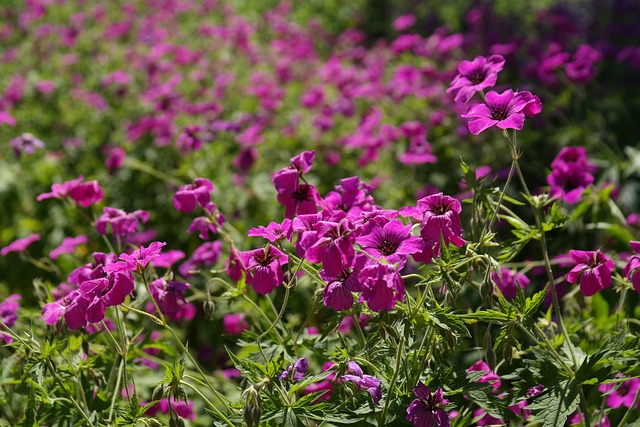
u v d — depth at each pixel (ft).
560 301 13.69
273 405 8.02
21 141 16.92
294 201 8.99
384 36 42.63
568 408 8.32
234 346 16.61
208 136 18.65
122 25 37.52
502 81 26.78
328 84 28.04
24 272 19.19
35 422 8.75
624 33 31.68
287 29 36.94
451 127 21.52
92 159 23.81
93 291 8.27
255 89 25.43
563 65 21.08
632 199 18.31
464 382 8.40
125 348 9.36
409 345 8.70
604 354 8.43
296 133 22.44
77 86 31.42
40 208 21.48
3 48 39.47
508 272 10.51
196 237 19.06
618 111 24.48
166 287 9.75
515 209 18.08
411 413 8.18
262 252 8.48
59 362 10.21
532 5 40.88
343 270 7.84
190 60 31.40
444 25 38.29
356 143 20.10
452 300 8.05
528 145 20.71
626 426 9.37
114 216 11.17
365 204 9.27
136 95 29.19
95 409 9.73
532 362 8.63
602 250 14.39
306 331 10.30
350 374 8.07
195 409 12.76
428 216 7.91
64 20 43.42
